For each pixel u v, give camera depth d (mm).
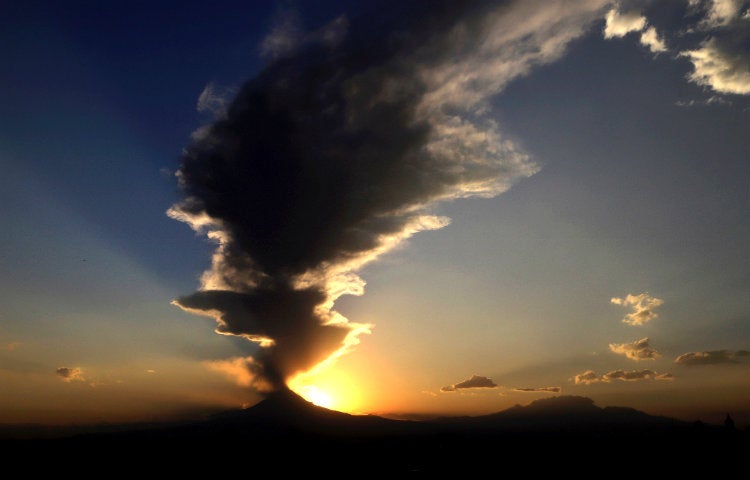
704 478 68000
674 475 70750
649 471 73500
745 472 68750
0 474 70375
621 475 72000
